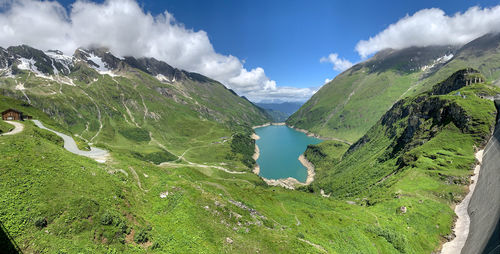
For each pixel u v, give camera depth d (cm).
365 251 6034
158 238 3672
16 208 2967
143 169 7506
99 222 3272
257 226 5066
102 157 8394
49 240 2755
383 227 7650
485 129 12212
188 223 4434
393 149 18662
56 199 3366
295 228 6162
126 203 4247
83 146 9969
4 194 3103
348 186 17762
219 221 4816
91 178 4447
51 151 4988
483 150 11569
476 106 13638
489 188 8444
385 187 12031
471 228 7725
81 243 2880
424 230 7950
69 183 3909
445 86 19862
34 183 3553
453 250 7319
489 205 7688
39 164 4147
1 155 3972
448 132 13600
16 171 3662
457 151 12050
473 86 16488
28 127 8681
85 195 3744
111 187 4466
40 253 2589
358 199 12900
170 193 5406
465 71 18438
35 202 3181
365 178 17062
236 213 5341
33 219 2895
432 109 16550
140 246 3322
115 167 6606
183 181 6650
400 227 7856
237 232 4666
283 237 4847
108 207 3756
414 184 10756
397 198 9881
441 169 11181
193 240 3972
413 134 16875
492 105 13375
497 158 9638
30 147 4703
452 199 9475
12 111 10219
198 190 5681
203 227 4450
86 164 5338
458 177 10344
